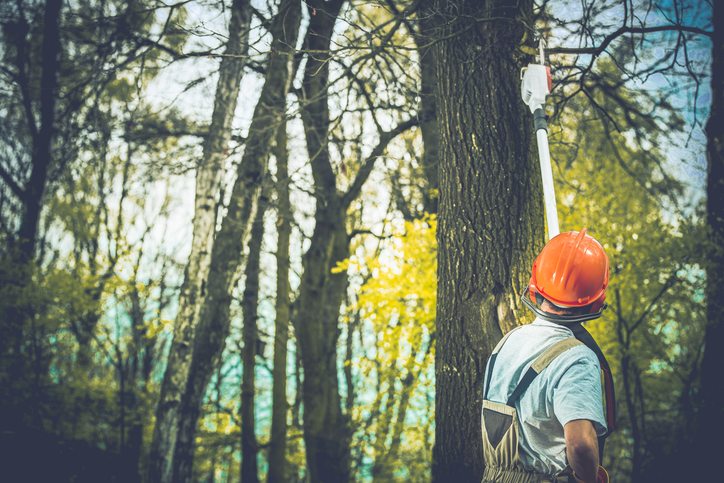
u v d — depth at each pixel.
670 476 8.09
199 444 14.16
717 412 7.40
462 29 3.57
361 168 10.77
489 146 3.37
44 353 11.18
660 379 9.91
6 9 10.53
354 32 5.46
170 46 7.73
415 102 5.88
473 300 3.31
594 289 2.21
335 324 11.48
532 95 2.80
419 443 14.69
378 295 7.73
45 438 10.23
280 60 6.98
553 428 2.07
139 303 14.30
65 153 10.70
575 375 2.02
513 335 2.27
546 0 4.42
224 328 7.95
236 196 7.96
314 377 11.16
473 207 3.36
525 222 3.32
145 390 13.35
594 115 7.10
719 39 5.37
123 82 10.34
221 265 7.88
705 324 8.22
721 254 7.74
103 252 12.42
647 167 9.41
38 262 10.69
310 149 9.75
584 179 9.32
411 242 7.83
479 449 3.25
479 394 3.25
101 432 11.77
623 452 12.05
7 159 14.10
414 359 8.41
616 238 8.52
